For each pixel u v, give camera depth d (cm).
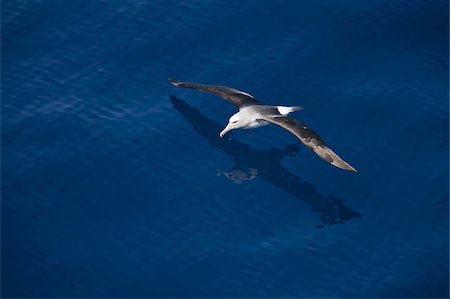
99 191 8281
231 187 8325
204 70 9275
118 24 9675
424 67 9325
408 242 7950
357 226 8056
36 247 7862
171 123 8831
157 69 9294
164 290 7556
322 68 9300
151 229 8000
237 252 7838
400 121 8875
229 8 9794
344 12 9750
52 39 9531
